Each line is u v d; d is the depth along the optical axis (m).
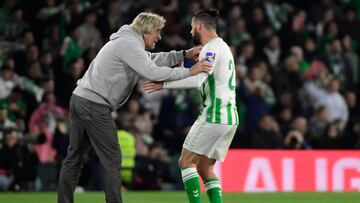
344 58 65.69
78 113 27.36
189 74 27.02
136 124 54.09
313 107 61.22
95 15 59.84
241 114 58.72
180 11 64.31
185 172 28.14
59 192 28.14
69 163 28.09
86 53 56.38
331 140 56.62
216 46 27.64
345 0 72.06
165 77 26.84
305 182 50.53
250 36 64.56
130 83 27.72
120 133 49.38
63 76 54.28
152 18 27.59
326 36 67.00
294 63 62.28
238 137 55.03
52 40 59.19
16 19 59.78
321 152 51.03
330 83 62.22
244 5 66.62
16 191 49.12
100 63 27.25
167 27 61.31
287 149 53.94
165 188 52.56
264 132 54.19
